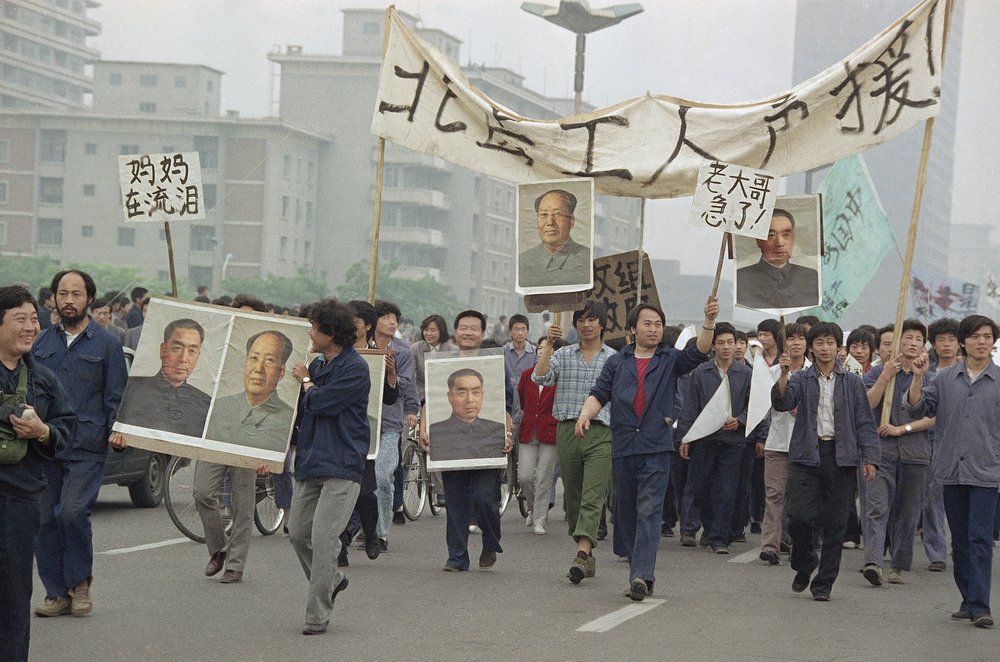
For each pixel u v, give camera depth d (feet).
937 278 69.72
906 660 24.47
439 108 43.37
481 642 24.98
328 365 26.04
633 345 31.83
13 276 256.32
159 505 48.26
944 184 373.40
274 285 257.14
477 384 34.78
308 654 23.58
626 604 29.99
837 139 42.29
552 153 43.55
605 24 90.94
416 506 48.60
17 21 416.05
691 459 42.47
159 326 28.53
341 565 35.40
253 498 31.86
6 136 296.71
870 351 44.37
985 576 28.73
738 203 34.30
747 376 42.09
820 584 31.76
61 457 26.53
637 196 44.04
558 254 39.04
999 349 49.24
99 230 294.25
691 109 43.16
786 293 38.68
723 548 41.19
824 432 31.63
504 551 39.63
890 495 35.35
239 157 286.46
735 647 25.09
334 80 309.63
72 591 26.89
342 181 307.58
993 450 28.91
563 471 34.12
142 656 23.17
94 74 342.64
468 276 312.09
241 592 30.22
